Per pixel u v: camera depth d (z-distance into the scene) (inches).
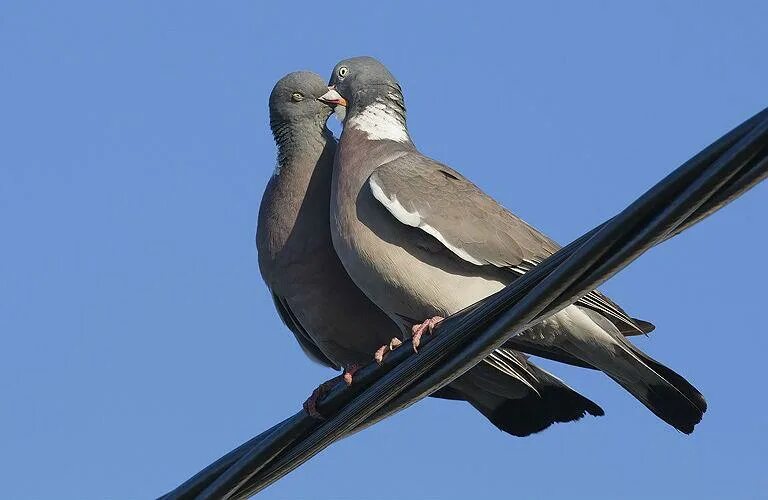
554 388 504.1
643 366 481.1
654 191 315.9
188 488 422.3
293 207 536.1
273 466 418.6
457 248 492.7
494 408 517.0
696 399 476.4
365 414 402.6
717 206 314.7
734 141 301.9
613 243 327.6
